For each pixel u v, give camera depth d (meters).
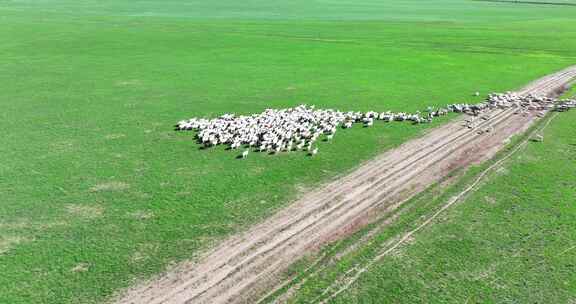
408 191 33.12
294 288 23.31
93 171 35.16
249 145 40.62
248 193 32.19
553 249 26.55
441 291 23.19
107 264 24.48
